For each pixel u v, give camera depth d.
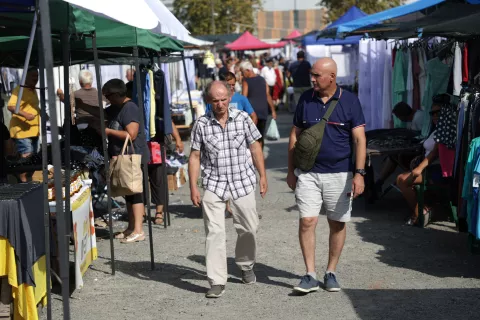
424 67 12.42
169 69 18.17
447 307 5.68
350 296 6.02
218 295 6.07
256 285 6.41
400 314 5.54
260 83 12.24
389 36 11.71
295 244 7.95
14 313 5.15
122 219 9.59
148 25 5.22
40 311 5.66
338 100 5.85
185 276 6.80
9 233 4.91
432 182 8.51
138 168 7.43
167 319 5.59
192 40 11.25
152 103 8.62
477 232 6.11
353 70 20.95
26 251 5.02
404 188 8.66
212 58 23.20
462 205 7.06
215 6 59.88
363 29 11.43
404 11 11.27
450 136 7.95
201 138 6.04
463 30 7.29
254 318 5.55
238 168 6.04
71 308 5.88
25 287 5.05
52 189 6.09
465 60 8.91
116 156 7.54
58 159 4.48
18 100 5.09
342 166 5.88
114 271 6.85
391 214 9.39
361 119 5.84
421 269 6.82
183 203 10.79
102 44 7.61
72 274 6.79
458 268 6.82
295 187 6.11
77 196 6.42
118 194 7.50
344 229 6.09
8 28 6.16
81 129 8.74
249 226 6.14
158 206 9.27
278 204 10.50
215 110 5.95
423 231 8.38
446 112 8.01
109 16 4.86
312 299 5.97
